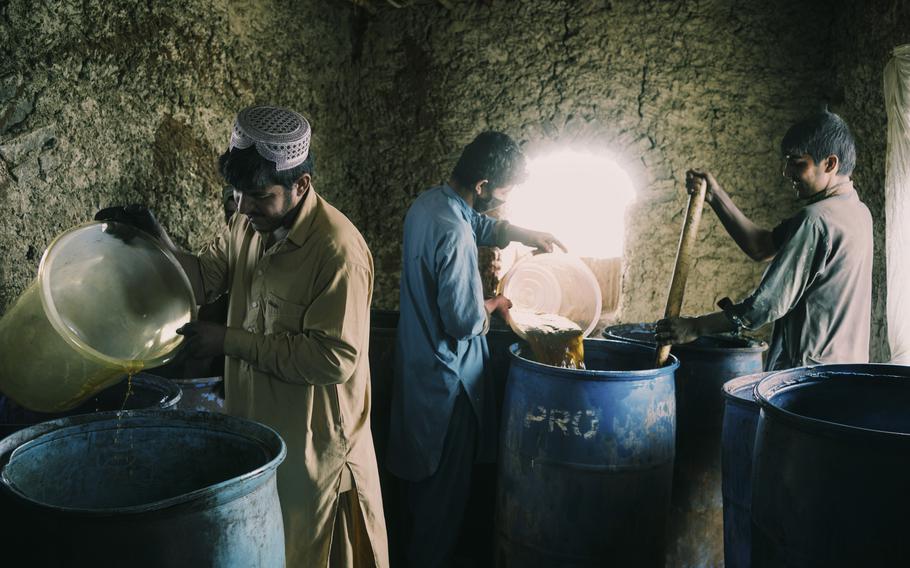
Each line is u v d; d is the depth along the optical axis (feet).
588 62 13.64
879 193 11.51
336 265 6.07
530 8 13.75
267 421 6.25
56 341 5.05
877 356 11.53
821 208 8.05
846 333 8.23
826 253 8.02
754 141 13.34
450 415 8.90
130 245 5.98
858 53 12.12
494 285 14.02
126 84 9.34
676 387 9.00
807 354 8.26
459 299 8.48
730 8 13.23
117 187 9.27
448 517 9.09
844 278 8.09
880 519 4.72
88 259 5.72
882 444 4.69
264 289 6.33
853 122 12.31
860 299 8.24
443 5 13.97
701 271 13.51
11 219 7.94
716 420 8.88
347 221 6.48
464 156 8.91
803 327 8.26
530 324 8.88
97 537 4.01
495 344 9.75
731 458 7.19
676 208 13.57
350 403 6.50
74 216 8.68
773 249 9.57
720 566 9.26
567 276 10.33
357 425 6.61
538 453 7.95
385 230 14.57
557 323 8.95
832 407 6.38
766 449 5.53
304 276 6.15
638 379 7.77
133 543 4.05
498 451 8.74
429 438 8.88
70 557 4.03
